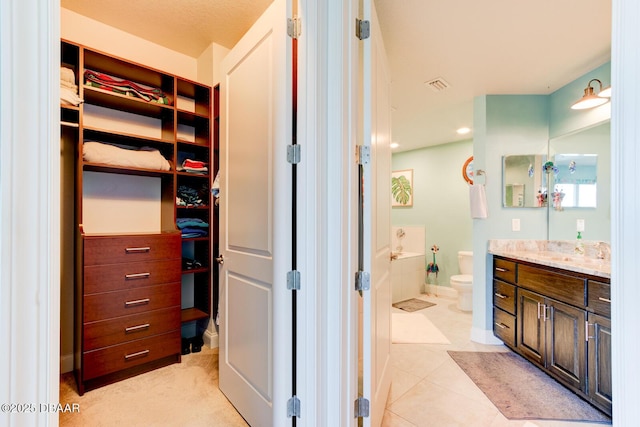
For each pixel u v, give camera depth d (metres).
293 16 1.50
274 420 1.42
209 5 2.16
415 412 1.80
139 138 2.35
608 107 2.33
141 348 2.19
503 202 2.93
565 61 2.33
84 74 2.15
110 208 2.46
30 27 0.51
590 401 1.83
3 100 0.48
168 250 2.34
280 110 1.42
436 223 4.83
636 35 0.50
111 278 2.07
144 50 2.61
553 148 2.88
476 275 2.94
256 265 1.60
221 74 1.96
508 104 2.93
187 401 1.88
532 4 1.73
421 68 2.44
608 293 1.74
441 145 4.79
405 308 3.99
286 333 1.39
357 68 1.39
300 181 1.37
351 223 1.36
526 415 1.77
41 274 0.52
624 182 0.52
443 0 1.70
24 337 0.50
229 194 1.87
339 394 1.32
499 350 2.68
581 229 2.59
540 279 2.28
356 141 1.40
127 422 1.69
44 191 0.53
